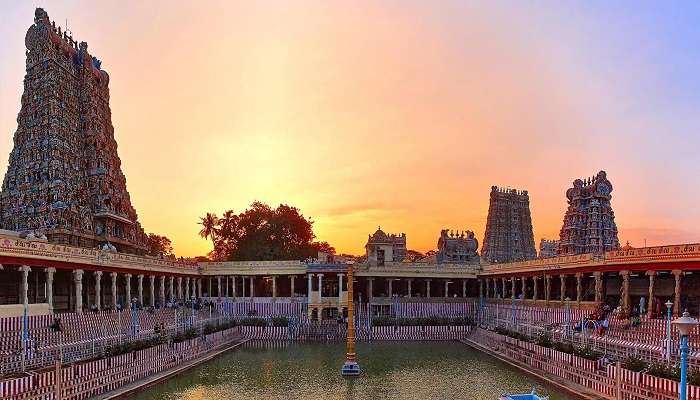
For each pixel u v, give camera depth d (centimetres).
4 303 6234
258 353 7388
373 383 5372
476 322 9194
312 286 10344
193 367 6184
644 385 3934
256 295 11931
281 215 13088
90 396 4450
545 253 13262
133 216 9588
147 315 7369
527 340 6469
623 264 6144
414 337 8819
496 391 4975
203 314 9069
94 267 6750
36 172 7875
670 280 6531
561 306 7362
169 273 9112
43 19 8212
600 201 9769
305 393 4953
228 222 13612
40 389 3922
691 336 4600
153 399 4703
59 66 8256
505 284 9656
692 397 3500
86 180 8556
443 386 5216
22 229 7688
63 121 8144
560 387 4903
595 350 5209
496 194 12788
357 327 8862
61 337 5306
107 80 9588
